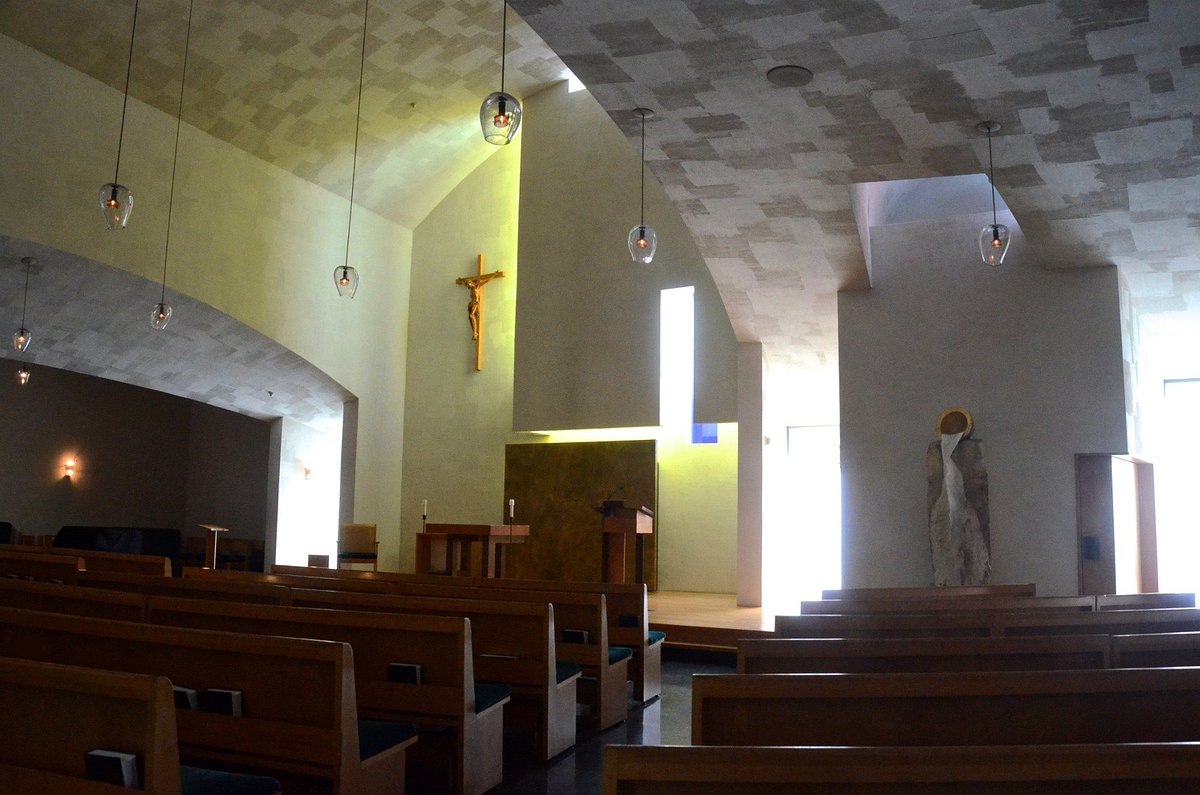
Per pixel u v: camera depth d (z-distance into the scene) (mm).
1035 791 1645
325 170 12977
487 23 11672
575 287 13203
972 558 8414
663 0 5258
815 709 2357
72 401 17578
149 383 13609
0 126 9477
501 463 13961
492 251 14516
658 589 12766
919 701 2363
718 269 9133
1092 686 2379
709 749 1602
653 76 6066
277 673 3260
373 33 11109
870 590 5730
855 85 6035
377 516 14141
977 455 8555
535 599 5609
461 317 14562
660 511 12922
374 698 4027
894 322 9062
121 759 2244
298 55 10984
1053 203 7273
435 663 4004
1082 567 8203
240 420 18484
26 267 10336
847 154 7031
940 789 1638
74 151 10102
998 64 5664
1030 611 4684
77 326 11789
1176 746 1610
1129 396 8359
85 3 9469
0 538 15289
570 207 13398
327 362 13258
